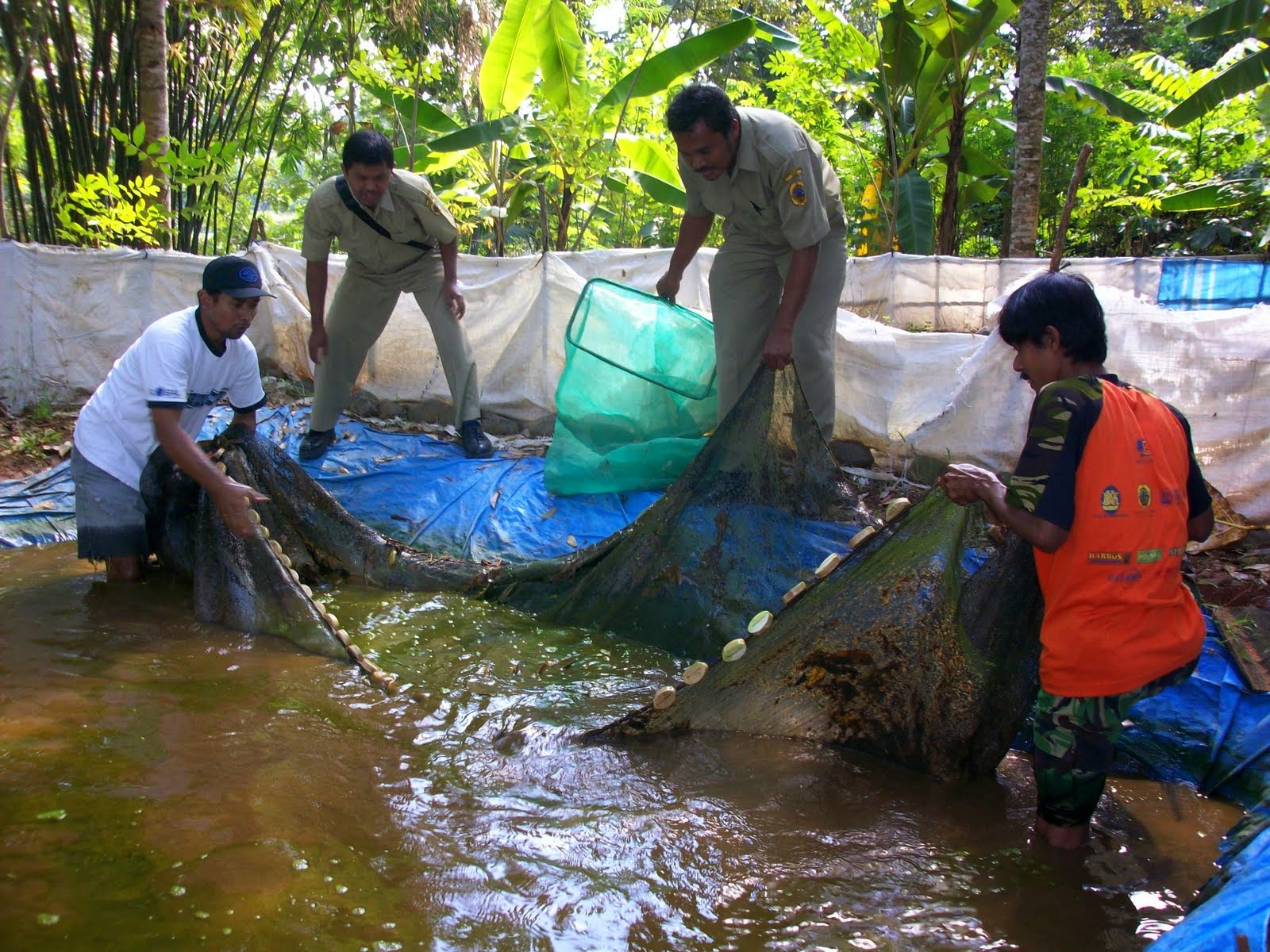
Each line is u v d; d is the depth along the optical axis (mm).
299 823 2668
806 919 2371
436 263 6168
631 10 11141
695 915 2369
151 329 4270
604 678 3879
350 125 11273
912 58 10562
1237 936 1713
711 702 3326
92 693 3477
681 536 4352
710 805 2918
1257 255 11234
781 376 4465
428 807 2814
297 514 4941
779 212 4570
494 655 4066
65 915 2229
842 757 3275
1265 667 3592
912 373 5848
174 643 4000
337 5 10633
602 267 6988
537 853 2602
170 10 8797
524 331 6941
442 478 5980
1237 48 11414
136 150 7812
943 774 3154
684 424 5676
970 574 3207
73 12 8562
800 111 12742
